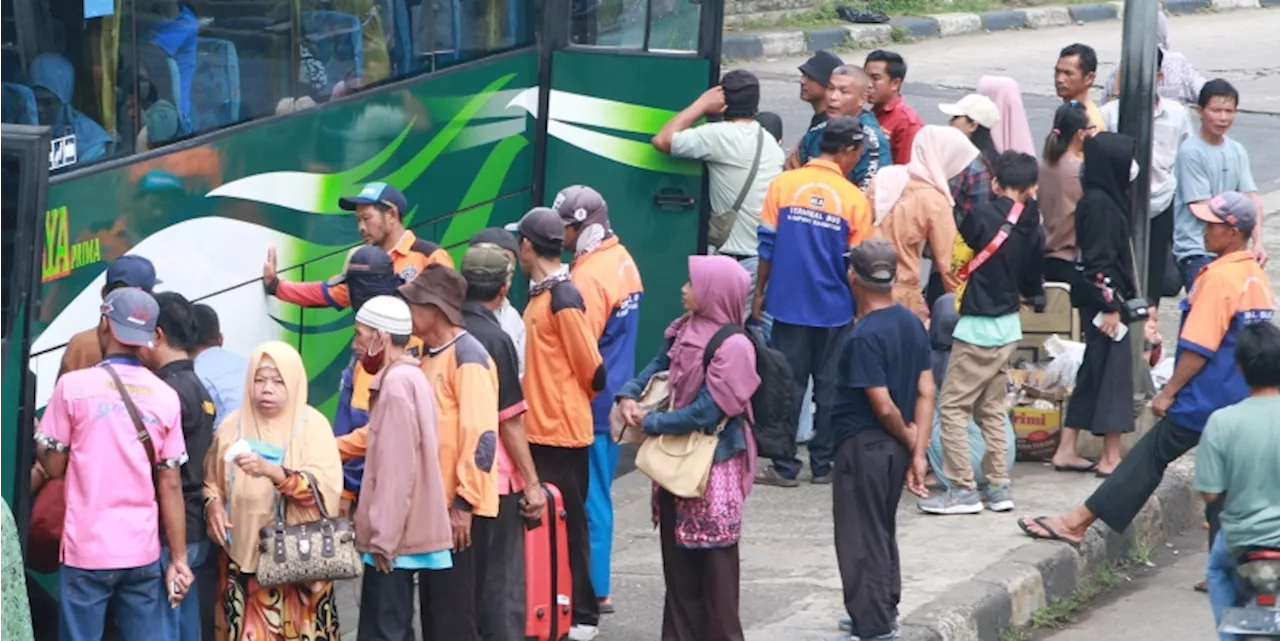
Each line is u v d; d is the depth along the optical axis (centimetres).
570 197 1800
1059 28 5794
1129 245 2109
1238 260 1830
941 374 2189
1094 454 2236
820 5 5397
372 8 2050
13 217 1355
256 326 1878
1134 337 2277
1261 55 5375
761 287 2167
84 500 1384
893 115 2462
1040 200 2297
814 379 2186
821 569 1916
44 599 1549
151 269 1552
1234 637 1501
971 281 2017
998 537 1983
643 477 2294
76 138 1644
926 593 1808
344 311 1994
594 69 2336
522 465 1595
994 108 2305
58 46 1636
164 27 1748
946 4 5744
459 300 1531
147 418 1391
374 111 2047
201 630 1534
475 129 2234
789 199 2128
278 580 1454
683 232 2328
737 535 1612
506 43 2295
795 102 4372
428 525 1483
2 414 1366
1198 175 2495
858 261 1634
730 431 1602
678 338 1608
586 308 1772
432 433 1480
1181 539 2152
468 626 1555
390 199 1880
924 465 1653
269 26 1884
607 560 1802
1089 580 1977
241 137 1841
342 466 1556
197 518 1466
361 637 1529
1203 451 1515
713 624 1616
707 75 2320
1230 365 1825
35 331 1569
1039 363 2258
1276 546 1490
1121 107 2291
